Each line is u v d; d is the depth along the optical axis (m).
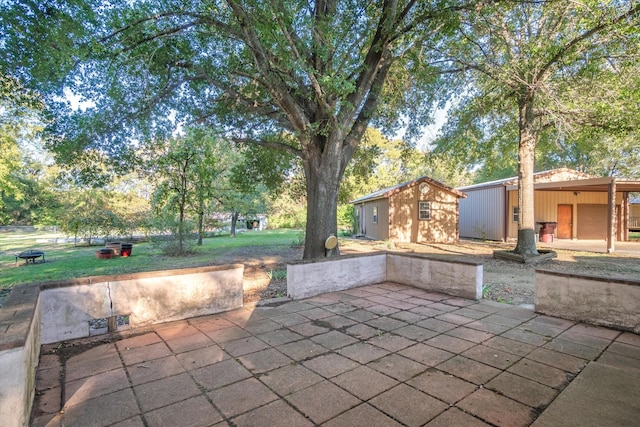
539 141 12.53
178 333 3.80
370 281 6.45
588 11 6.42
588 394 2.32
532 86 7.85
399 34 6.33
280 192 12.94
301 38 5.84
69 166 7.73
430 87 10.66
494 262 10.09
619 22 6.36
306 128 6.87
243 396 2.45
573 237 17.42
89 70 6.30
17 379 1.89
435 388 2.55
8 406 1.85
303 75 6.92
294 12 5.53
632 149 19.34
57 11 4.88
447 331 3.84
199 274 4.44
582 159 23.59
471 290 5.27
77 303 3.62
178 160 13.00
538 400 2.37
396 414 2.21
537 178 17.34
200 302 4.44
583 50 7.51
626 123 8.52
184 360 3.08
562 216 17.50
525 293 6.09
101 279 3.75
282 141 10.97
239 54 7.32
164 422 2.14
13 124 15.26
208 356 3.17
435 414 2.20
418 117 10.88
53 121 6.95
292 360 3.07
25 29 4.86
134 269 9.16
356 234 22.16
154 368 2.92
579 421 2.01
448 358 3.10
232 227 22.78
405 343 3.48
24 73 5.63
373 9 6.41
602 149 16.03
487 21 6.79
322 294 5.64
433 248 13.96
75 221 17.34
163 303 4.15
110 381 2.69
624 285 3.84
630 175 21.59
